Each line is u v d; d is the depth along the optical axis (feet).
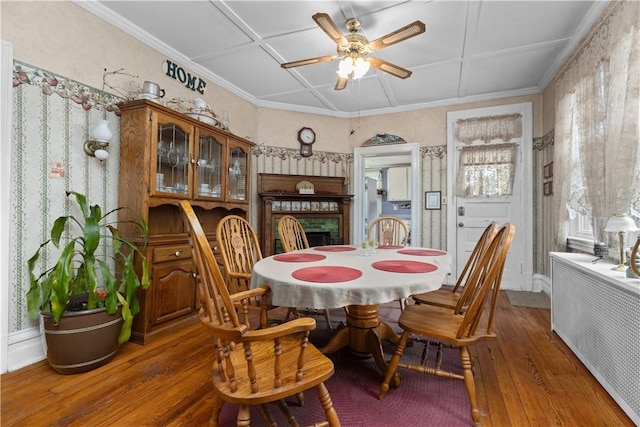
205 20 8.11
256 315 9.32
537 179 12.18
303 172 14.70
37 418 4.58
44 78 6.47
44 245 6.36
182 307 8.21
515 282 12.48
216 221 11.00
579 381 5.60
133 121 7.48
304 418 4.61
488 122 12.87
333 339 6.53
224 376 3.46
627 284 4.63
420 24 5.93
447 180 13.55
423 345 7.07
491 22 8.04
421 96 13.20
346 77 8.09
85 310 5.94
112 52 7.84
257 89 12.66
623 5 5.93
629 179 5.71
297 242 9.43
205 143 9.36
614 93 6.17
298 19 8.07
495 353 6.73
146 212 7.38
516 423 4.48
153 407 4.87
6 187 5.90
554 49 9.26
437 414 4.69
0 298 5.84
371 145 15.05
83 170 7.17
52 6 6.60
